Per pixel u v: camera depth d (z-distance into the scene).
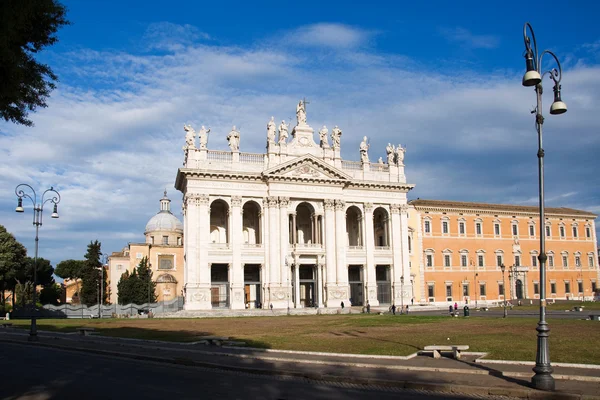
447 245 105.69
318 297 87.88
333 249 89.12
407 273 94.50
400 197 95.81
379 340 34.28
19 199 53.69
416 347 30.08
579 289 119.25
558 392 18.11
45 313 85.50
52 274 151.75
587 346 28.45
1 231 106.12
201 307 80.81
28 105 20.64
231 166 85.44
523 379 20.47
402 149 97.88
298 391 19.61
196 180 83.06
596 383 19.64
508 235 112.12
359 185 92.50
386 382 20.66
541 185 20.83
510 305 91.69
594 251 122.25
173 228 127.12
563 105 21.08
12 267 105.25
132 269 114.25
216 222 90.06
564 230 119.44
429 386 19.84
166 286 114.62
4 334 45.00
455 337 34.75
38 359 29.34
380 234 100.06
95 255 115.50
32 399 18.41
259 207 87.12
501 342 30.91
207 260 82.25
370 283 91.62
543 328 19.30
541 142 21.05
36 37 20.05
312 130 91.19
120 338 38.91
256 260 84.88
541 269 20.02
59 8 19.66
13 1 17.39
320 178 88.88
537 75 20.36
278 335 39.31
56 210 57.06
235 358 27.58
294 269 87.50
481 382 20.06
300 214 95.50
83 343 36.34
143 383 21.31
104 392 19.47
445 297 103.75
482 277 107.81
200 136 84.69
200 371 24.73
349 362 25.11
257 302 89.00
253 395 18.86
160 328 49.44
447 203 106.75
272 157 87.50
